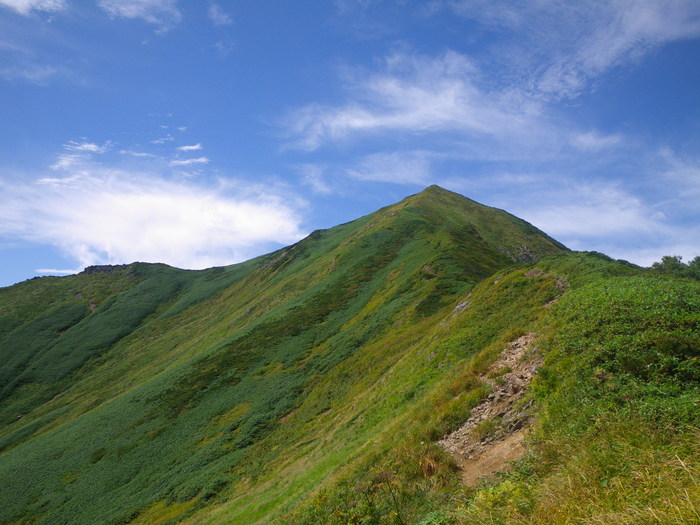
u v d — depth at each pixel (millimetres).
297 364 59188
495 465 10805
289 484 25891
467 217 130750
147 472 47000
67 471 54031
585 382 10992
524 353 16547
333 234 156125
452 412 14695
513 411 13016
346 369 47250
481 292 35094
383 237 105688
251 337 75875
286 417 45938
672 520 4945
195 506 34281
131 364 114000
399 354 40906
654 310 13188
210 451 45031
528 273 32969
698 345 10531
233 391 58875
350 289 81375
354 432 25344
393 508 10375
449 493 10195
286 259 141875
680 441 6883
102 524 38938
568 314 16641
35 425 85625
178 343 119438
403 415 19531
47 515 45594
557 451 8656
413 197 150500
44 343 138625
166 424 56938
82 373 121375
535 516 6473
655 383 9602
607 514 5496
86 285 192250
